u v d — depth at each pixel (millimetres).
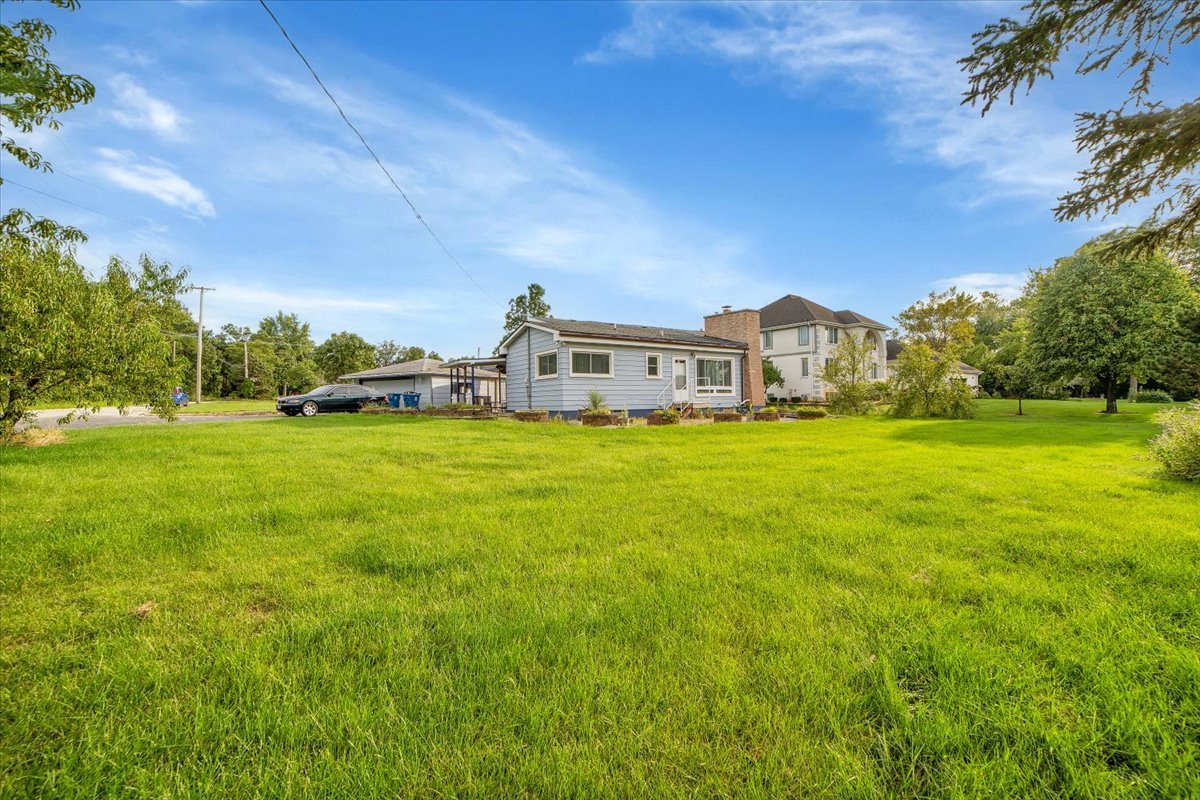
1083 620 2385
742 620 2451
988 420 18203
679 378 21234
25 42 5816
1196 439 6020
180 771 1491
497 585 2930
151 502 4781
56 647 2229
